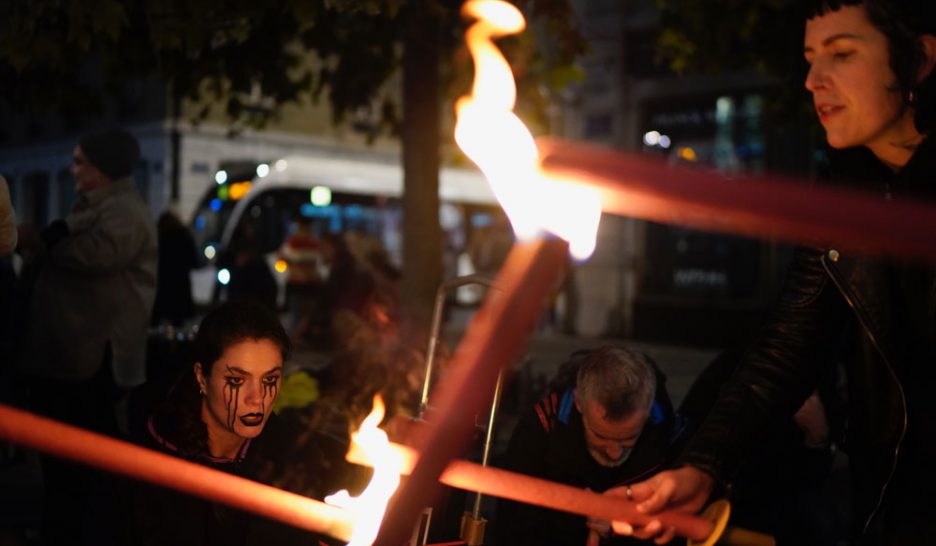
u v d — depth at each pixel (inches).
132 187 178.9
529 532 122.5
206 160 1106.7
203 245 776.3
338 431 141.2
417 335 163.9
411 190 269.1
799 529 175.6
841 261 68.6
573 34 239.8
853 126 63.6
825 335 75.2
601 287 611.8
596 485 116.3
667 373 418.3
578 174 22.4
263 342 92.0
